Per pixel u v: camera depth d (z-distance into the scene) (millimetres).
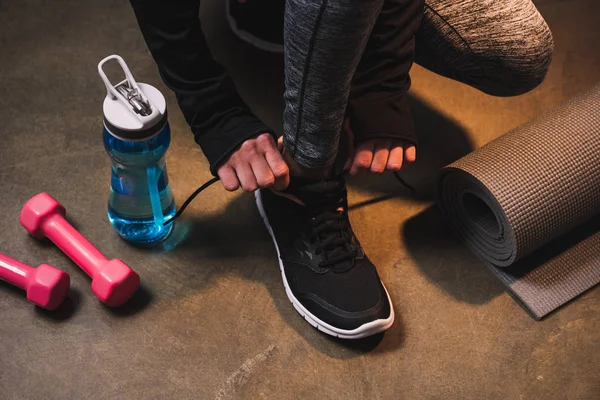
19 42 1685
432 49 1466
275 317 1354
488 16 1364
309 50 946
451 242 1481
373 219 1499
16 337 1291
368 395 1275
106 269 1265
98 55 1688
